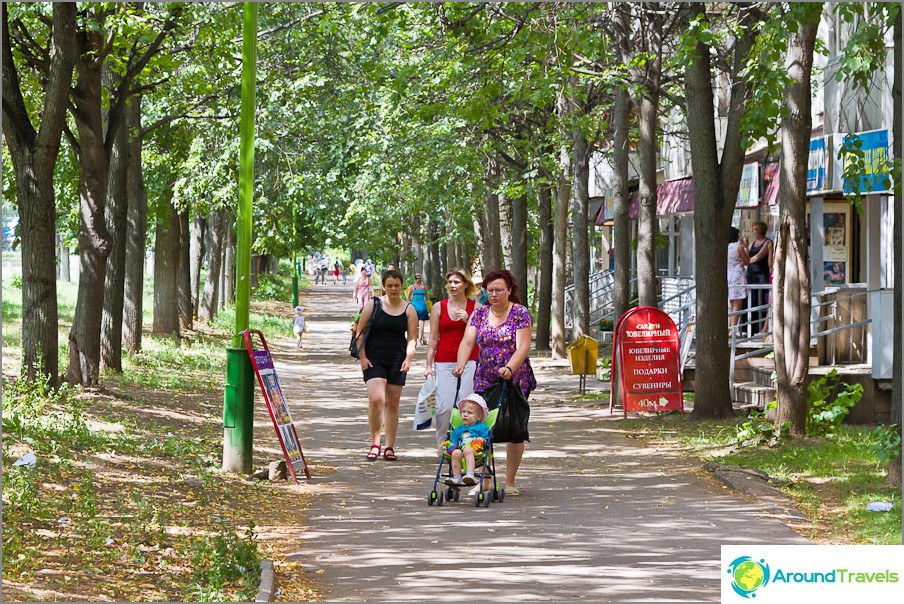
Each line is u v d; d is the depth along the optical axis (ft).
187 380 76.89
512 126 110.52
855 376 58.03
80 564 25.93
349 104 92.99
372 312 48.57
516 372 38.93
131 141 82.89
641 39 76.64
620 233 79.61
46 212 53.16
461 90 66.74
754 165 87.15
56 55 52.08
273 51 82.07
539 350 117.08
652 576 27.32
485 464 38.04
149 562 26.94
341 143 103.09
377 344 48.73
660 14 69.31
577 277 98.94
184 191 94.43
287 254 204.95
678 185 106.32
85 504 31.91
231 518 34.27
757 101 46.50
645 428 59.00
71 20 51.75
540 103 62.28
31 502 30.45
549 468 46.03
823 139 71.26
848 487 39.52
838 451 47.21
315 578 27.22
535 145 107.65
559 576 27.30
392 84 69.62
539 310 118.01
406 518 35.22
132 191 85.87
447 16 62.54
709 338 61.52
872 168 63.52
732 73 63.57
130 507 33.30
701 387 61.72
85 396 57.06
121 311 71.82
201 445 48.08
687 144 115.44
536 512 36.19
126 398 60.34
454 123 102.12
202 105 84.33
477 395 38.34
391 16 61.57
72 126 87.40
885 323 57.57
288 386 85.51
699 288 61.77
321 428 60.34
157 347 94.58
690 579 26.99
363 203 126.82
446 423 47.06
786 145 50.26
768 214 96.84
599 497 39.01
